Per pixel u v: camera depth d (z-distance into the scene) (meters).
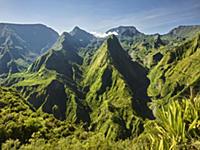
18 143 70.31
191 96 6.31
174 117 6.01
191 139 5.81
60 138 80.25
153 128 6.38
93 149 68.31
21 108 102.31
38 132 79.44
